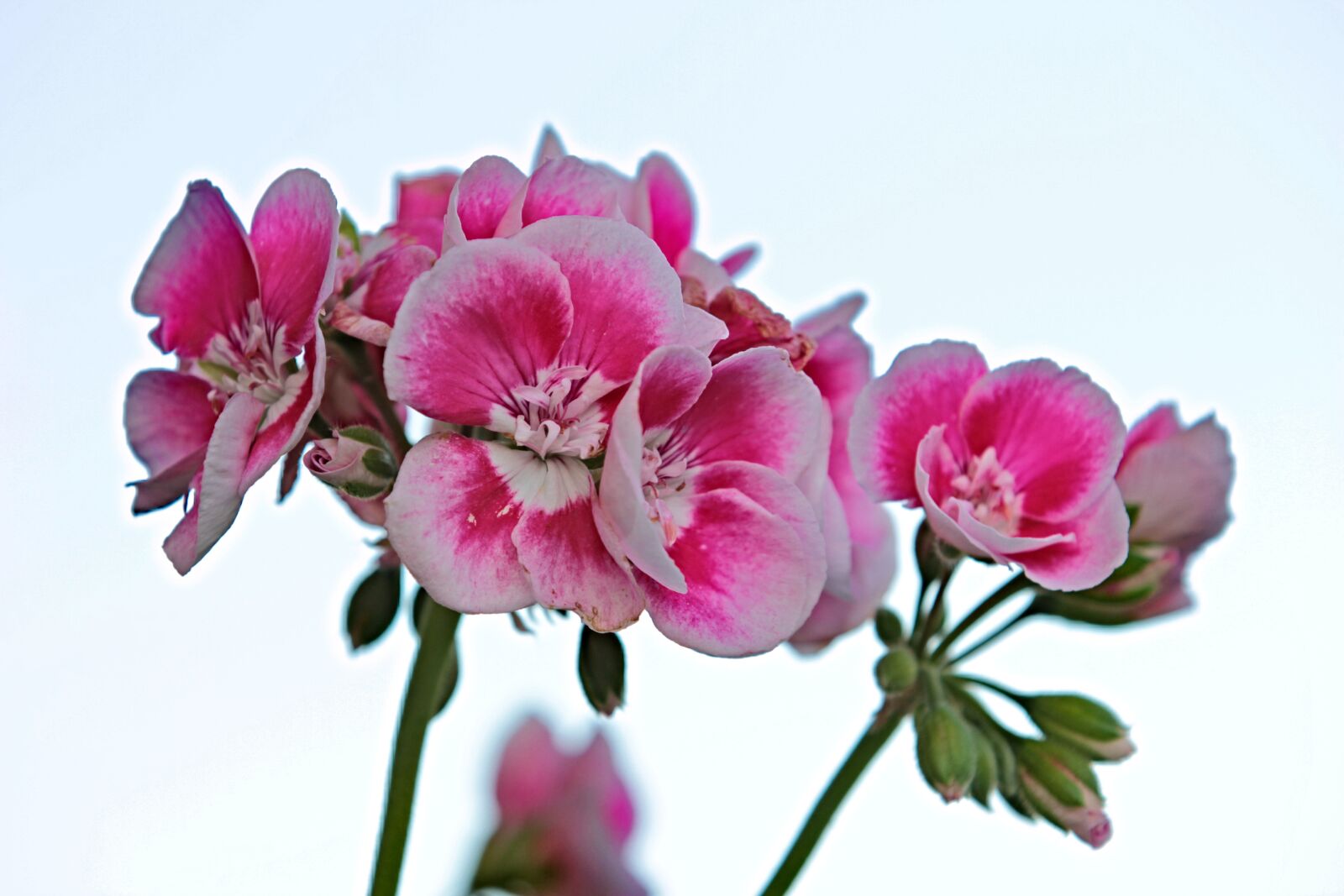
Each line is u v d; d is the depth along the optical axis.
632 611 0.39
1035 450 0.43
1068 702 0.44
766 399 0.41
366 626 0.43
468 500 0.39
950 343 0.43
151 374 0.42
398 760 0.43
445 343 0.39
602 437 0.40
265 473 0.40
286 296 0.41
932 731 0.43
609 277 0.40
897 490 0.43
